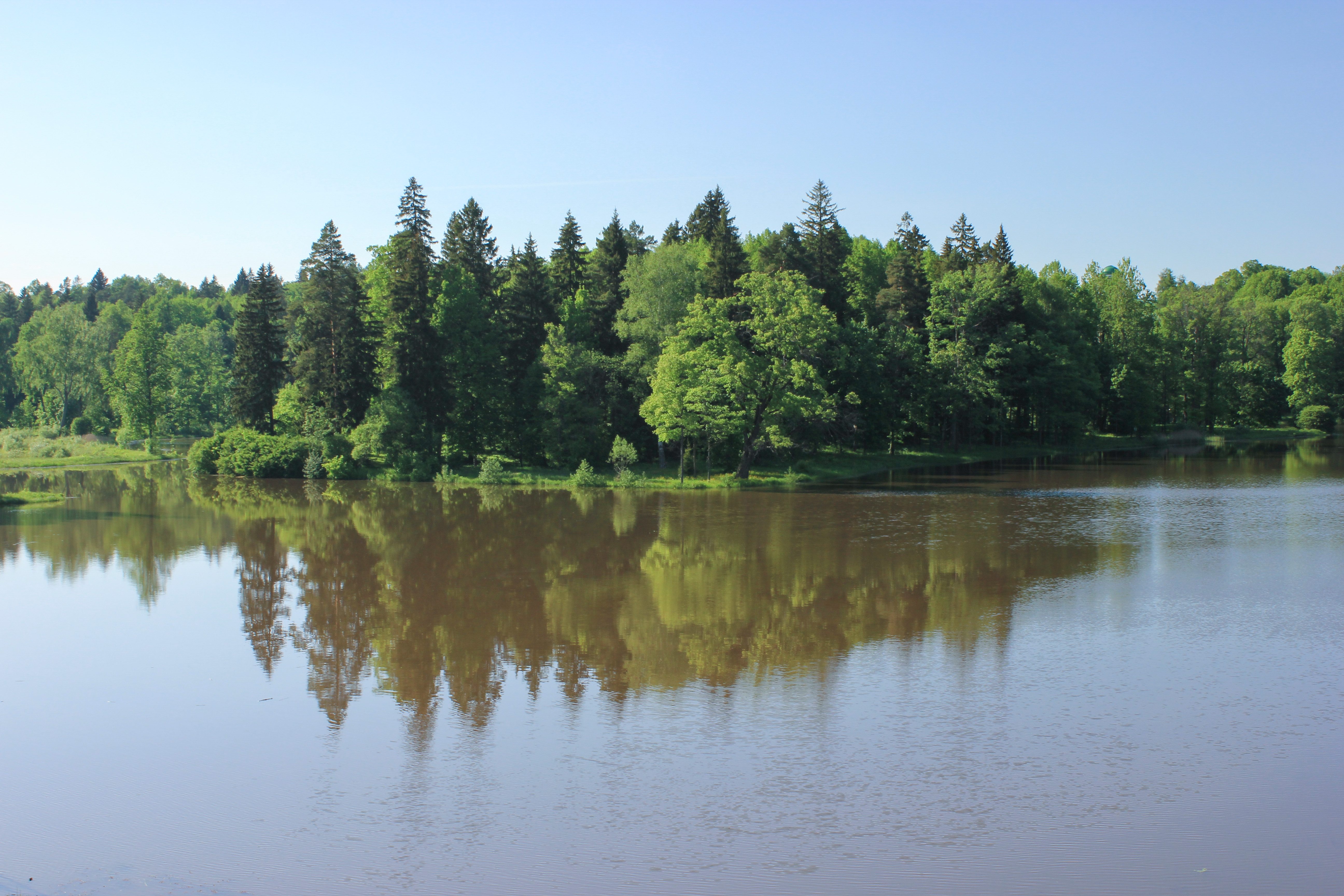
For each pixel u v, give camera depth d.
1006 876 11.86
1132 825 13.05
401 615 25.00
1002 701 17.80
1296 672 19.20
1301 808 13.47
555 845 12.77
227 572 30.91
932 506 46.16
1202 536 35.47
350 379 67.50
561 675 19.78
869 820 13.30
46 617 24.98
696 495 52.44
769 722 16.91
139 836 13.31
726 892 11.60
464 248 76.75
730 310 64.94
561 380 64.31
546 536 37.84
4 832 13.49
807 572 29.83
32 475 69.31
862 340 71.06
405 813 13.75
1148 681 18.80
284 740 16.52
